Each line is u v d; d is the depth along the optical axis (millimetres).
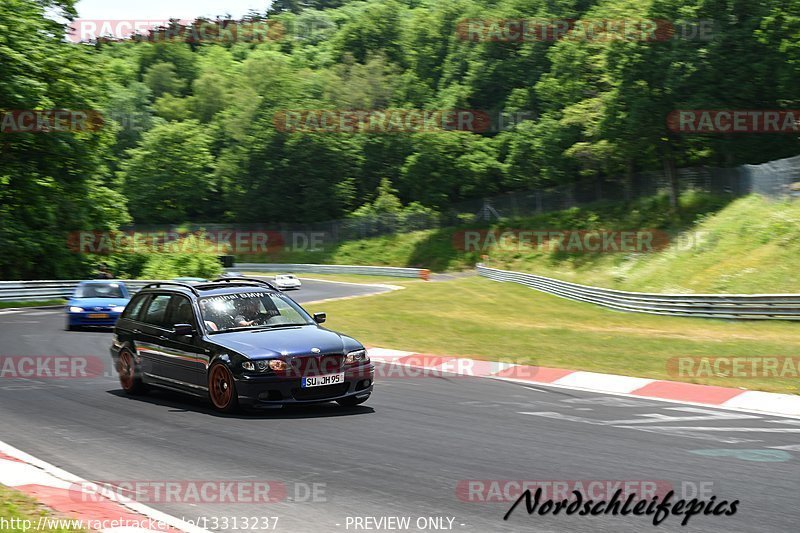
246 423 16891
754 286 54875
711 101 95000
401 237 144625
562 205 129125
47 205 79812
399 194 161375
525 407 19359
